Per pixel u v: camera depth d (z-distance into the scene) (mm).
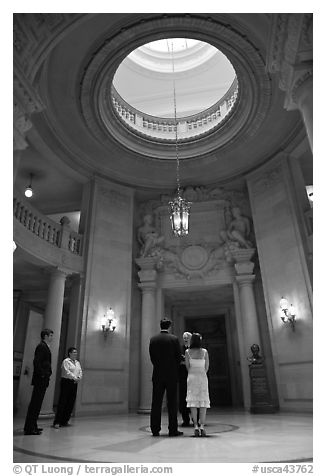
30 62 5551
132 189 13234
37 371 5891
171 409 5188
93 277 11047
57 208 14141
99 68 9070
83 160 11922
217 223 12875
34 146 10641
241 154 11883
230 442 4402
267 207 11516
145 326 11594
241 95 9906
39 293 12797
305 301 9555
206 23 8219
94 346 10328
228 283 11875
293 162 11141
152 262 12344
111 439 4934
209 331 14992
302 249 9953
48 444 4527
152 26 8305
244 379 10703
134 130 11719
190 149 12203
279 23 5066
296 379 9367
